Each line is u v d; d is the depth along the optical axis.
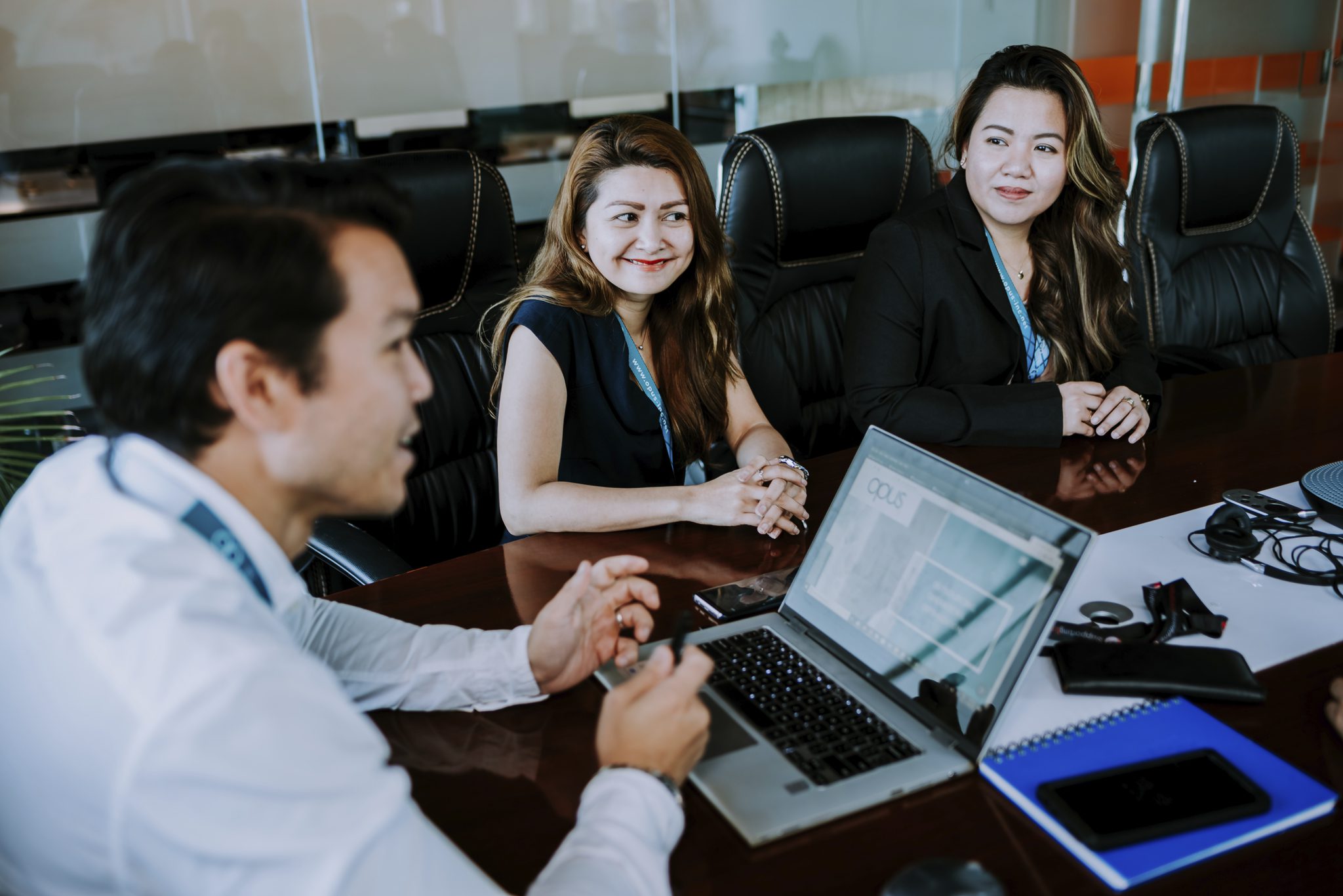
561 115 3.60
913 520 1.14
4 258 2.90
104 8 2.87
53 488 0.77
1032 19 4.39
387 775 0.67
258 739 0.61
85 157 2.95
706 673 0.89
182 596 0.65
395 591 1.36
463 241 2.11
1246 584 1.28
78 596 0.66
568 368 1.75
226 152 3.12
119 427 0.74
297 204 0.72
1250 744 0.97
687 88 3.78
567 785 0.98
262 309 0.69
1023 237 2.10
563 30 3.52
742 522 1.52
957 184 2.08
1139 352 2.15
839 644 1.15
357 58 3.24
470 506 2.14
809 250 2.40
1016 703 1.05
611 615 1.16
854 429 2.50
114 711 0.61
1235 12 4.91
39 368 3.00
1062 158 1.97
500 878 0.86
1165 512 1.51
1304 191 5.49
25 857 0.67
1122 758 0.95
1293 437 1.79
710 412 1.94
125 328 0.69
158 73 2.98
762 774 0.95
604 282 1.79
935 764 0.96
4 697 0.66
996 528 1.04
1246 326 2.85
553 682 1.11
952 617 1.05
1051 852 0.86
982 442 1.83
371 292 0.74
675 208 1.73
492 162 3.53
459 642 1.13
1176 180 2.71
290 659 0.66
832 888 0.83
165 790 0.59
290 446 0.74
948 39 4.23
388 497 0.82
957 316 2.04
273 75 3.14
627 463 1.84
